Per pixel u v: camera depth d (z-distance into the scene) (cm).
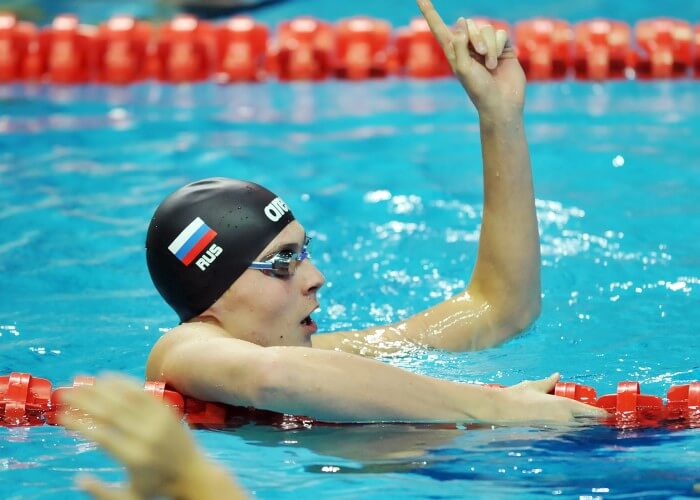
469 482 789
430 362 1136
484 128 1146
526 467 817
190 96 2964
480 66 1118
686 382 1077
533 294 1192
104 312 1393
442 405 916
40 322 1350
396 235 1728
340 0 4144
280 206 998
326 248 1664
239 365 899
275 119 2628
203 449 868
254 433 909
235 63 3206
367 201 1917
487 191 1170
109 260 1620
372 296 1444
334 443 875
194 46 3241
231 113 2712
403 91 2984
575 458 836
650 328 1278
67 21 3297
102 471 834
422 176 2073
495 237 1170
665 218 1770
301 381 887
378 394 900
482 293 1198
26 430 933
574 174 2058
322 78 3216
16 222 1805
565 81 3073
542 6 3912
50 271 1568
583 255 1598
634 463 822
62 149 2330
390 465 827
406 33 3250
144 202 1925
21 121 2628
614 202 1870
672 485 775
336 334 1171
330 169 2134
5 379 991
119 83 3169
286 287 985
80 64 3219
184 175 2106
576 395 974
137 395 519
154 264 995
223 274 971
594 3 3906
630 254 1595
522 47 3152
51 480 816
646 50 3142
